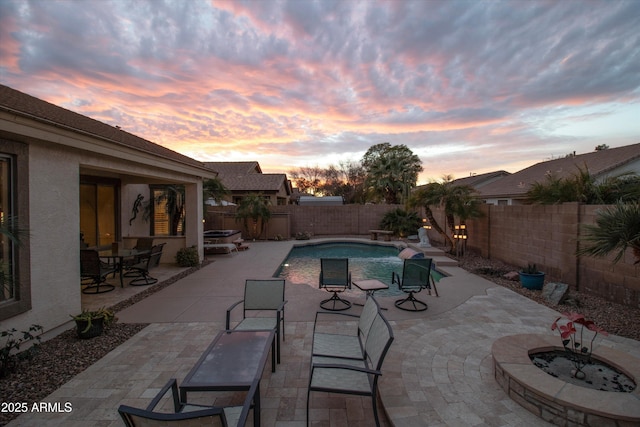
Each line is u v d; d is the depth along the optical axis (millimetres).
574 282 6508
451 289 6887
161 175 7891
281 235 17141
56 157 4621
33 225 4230
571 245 6559
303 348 4086
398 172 23156
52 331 4527
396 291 7281
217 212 17406
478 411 2719
